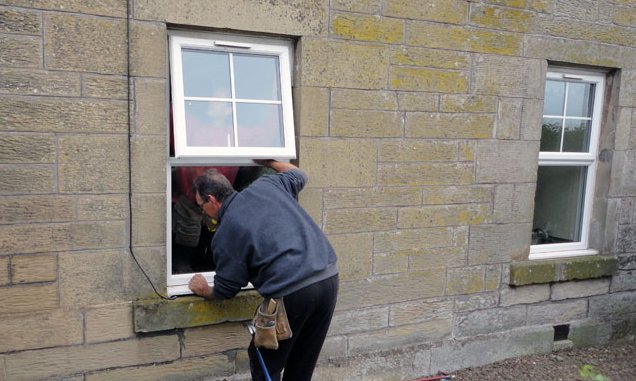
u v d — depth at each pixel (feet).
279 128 10.93
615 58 14.48
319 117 11.10
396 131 11.97
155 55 9.59
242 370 11.07
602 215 15.23
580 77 14.57
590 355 15.02
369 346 12.37
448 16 12.18
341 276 11.81
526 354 14.49
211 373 10.78
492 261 13.66
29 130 8.89
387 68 11.66
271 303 8.89
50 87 8.95
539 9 13.28
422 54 12.01
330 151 11.30
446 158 12.66
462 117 12.71
